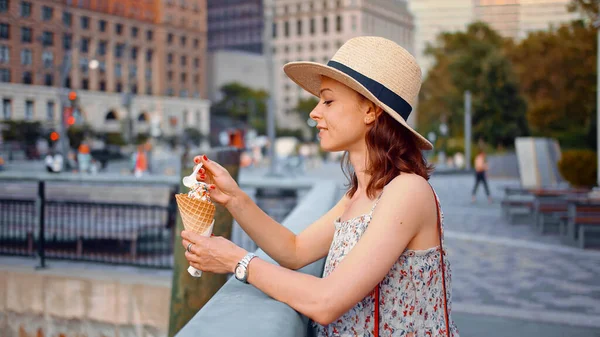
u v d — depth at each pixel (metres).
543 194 11.41
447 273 1.71
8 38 42.28
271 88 25.56
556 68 45.00
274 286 1.52
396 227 1.52
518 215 12.63
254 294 1.56
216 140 95.94
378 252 1.49
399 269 1.59
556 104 45.25
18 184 12.22
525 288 6.11
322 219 1.99
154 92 88.50
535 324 4.76
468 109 34.38
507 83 46.59
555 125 45.94
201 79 98.75
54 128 46.56
